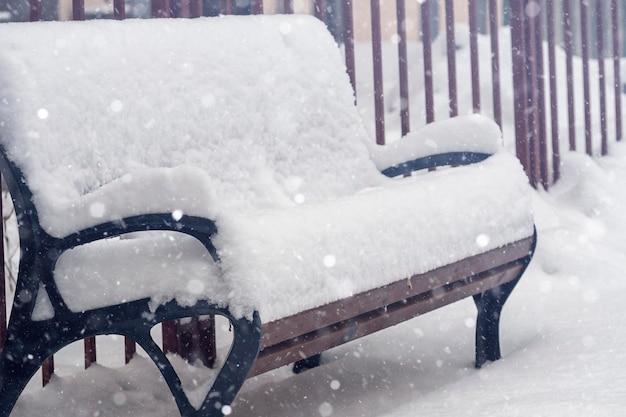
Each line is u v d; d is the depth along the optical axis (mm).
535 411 2344
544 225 5191
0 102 2383
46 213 2256
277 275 2158
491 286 3115
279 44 3512
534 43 5750
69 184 2531
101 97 2734
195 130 3062
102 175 2672
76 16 3342
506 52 7230
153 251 2287
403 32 4758
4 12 6418
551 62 5996
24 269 2273
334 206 2432
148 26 3033
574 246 4789
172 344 3426
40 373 3404
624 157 6609
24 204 2264
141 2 7445
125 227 2160
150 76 2945
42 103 2500
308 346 2361
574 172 6000
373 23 4551
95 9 7277
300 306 2223
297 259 2223
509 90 6672
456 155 3424
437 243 2717
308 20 3703
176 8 3680
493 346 3242
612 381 2592
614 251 4914
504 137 6234
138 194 2152
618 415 2242
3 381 2293
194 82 3107
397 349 3514
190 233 2146
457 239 2807
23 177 2295
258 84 3350
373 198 2562
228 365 2125
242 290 2098
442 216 2752
